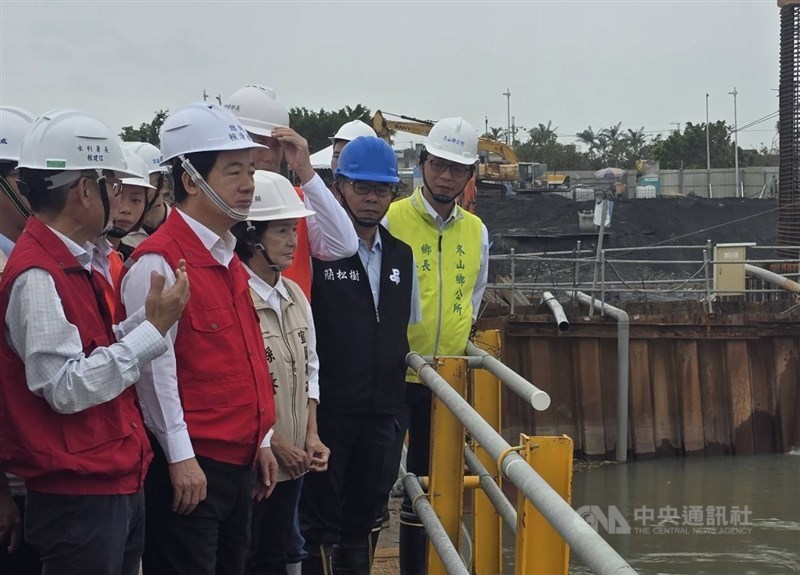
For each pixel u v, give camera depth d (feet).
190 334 9.89
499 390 16.51
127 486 8.87
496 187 110.73
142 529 9.40
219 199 10.08
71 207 8.79
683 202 101.81
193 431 9.93
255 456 10.41
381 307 13.89
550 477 9.52
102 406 8.71
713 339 51.96
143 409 9.73
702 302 53.88
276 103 14.01
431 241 16.12
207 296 10.02
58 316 8.38
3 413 8.59
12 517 9.41
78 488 8.55
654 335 51.31
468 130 16.16
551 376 50.83
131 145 16.65
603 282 51.06
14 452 8.57
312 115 133.39
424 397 15.92
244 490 10.45
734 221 90.43
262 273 11.87
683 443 51.65
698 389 51.80
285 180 12.15
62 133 8.77
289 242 11.87
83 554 8.54
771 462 50.44
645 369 51.34
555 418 50.72
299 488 12.23
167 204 17.63
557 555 8.80
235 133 10.18
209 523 10.16
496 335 19.24
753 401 52.44
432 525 12.82
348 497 14.11
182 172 10.14
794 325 52.24
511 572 30.71
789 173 63.26
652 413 51.44
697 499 42.78
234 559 10.78
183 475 9.65
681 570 32.50
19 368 8.57
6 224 10.30
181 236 10.12
